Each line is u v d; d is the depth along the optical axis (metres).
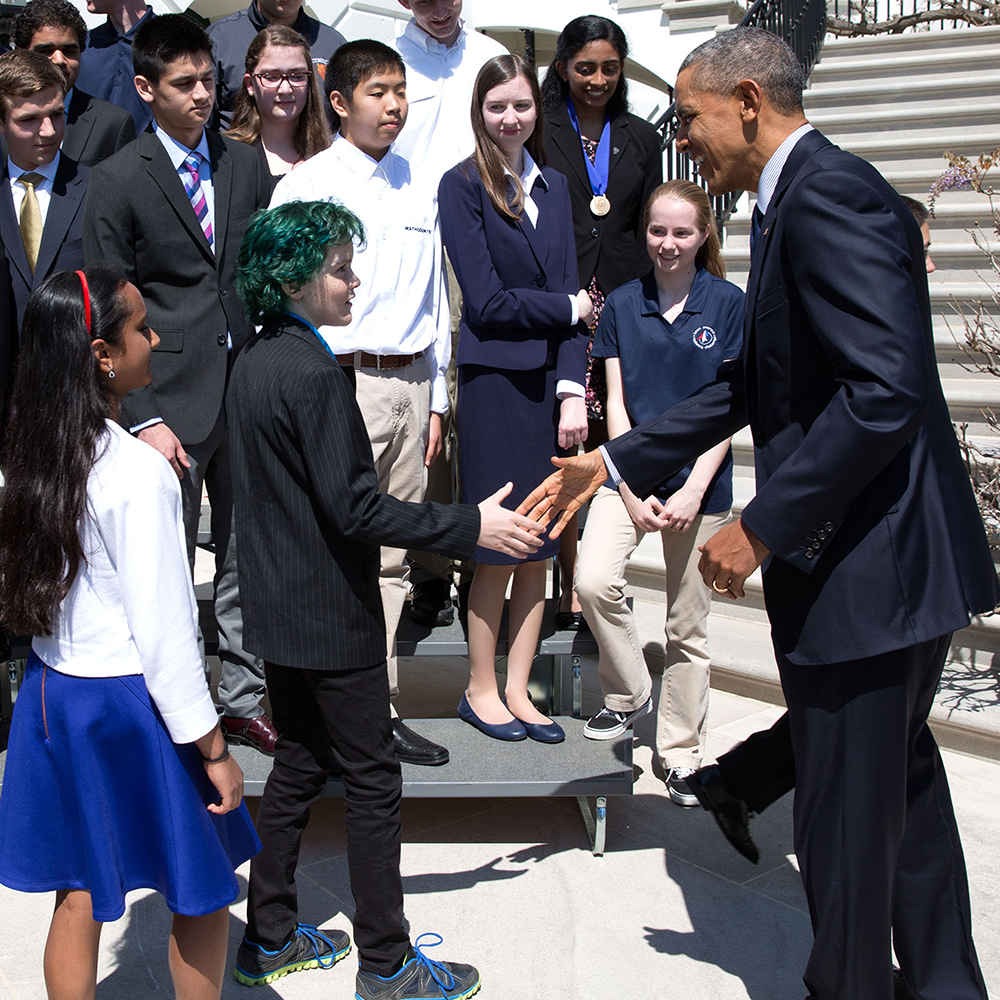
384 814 2.25
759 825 3.14
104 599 1.76
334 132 3.90
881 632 1.89
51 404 1.72
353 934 2.42
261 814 2.39
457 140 3.93
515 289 2.93
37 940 2.59
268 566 2.18
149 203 2.98
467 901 2.74
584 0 8.36
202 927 1.91
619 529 3.05
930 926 2.14
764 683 3.94
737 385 2.38
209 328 3.06
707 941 2.57
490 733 3.17
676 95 2.09
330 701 2.21
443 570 3.46
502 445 2.99
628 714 3.17
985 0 9.62
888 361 1.72
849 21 9.89
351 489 2.07
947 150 6.25
